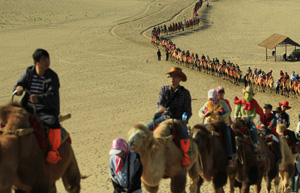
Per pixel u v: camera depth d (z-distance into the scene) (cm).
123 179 755
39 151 650
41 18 9212
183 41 7406
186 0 11725
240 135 1028
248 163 1051
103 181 1532
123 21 9119
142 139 761
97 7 10831
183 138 821
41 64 665
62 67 5041
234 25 8794
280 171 1216
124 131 2438
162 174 799
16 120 630
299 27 8331
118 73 4706
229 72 4491
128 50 6322
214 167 945
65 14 9825
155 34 6988
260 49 6656
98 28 8269
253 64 5472
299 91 3653
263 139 1121
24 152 625
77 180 780
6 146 603
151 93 3700
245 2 11250
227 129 959
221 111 976
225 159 953
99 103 3309
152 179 789
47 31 7875
